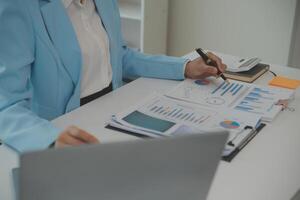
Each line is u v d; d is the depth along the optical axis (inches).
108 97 59.8
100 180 26.8
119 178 27.2
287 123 52.4
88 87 61.5
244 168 42.3
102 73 63.2
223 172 41.4
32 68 55.3
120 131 49.0
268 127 51.1
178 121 49.7
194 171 29.1
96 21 64.2
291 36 119.2
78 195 27.0
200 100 56.2
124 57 70.7
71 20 59.4
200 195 30.8
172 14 137.3
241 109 53.9
